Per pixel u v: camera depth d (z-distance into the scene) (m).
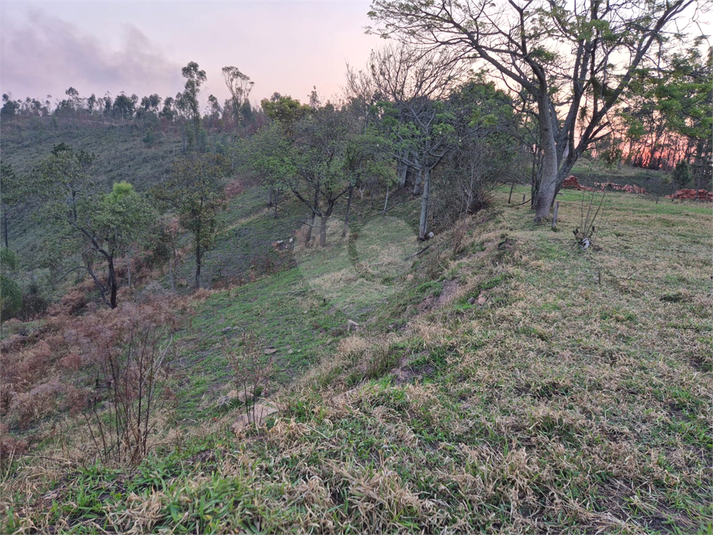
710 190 26.27
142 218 20.98
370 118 19.95
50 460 2.37
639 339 4.22
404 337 5.45
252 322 9.80
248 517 1.61
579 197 20.28
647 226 11.43
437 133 14.82
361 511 1.72
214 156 22.94
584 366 3.62
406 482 1.99
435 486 2.01
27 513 1.68
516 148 17.89
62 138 68.38
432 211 14.59
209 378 7.26
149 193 24.45
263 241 20.05
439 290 7.23
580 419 2.71
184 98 63.91
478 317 5.38
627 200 20.06
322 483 1.92
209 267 20.64
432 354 4.33
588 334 4.40
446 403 3.11
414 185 17.83
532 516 1.89
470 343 4.40
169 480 1.95
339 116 18.67
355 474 1.97
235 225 24.28
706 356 3.72
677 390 3.12
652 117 11.95
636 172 31.59
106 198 21.31
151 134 64.12
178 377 7.23
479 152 15.23
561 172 12.96
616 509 1.97
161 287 21.05
